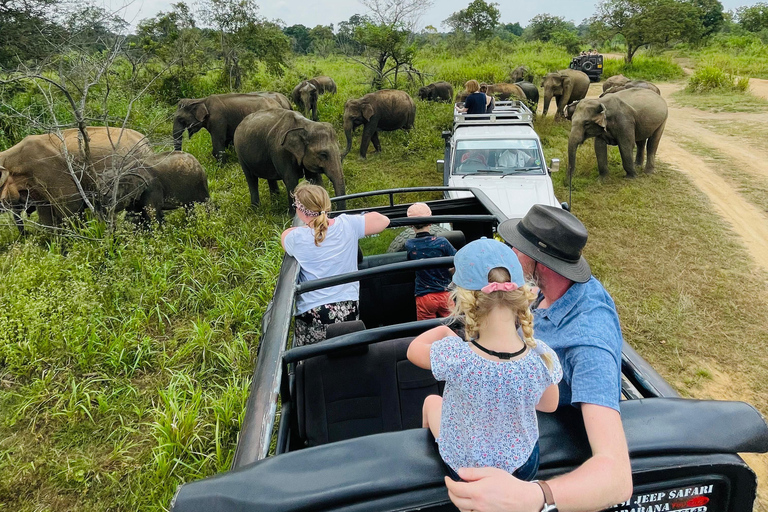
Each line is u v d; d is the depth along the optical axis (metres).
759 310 6.68
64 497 4.22
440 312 3.88
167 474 4.25
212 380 5.45
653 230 9.22
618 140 11.86
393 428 3.00
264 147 9.73
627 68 33.50
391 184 12.03
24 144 8.16
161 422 4.64
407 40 24.83
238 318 6.32
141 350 5.64
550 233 1.87
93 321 6.04
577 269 1.85
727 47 41.41
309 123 9.28
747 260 8.06
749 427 1.63
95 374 5.45
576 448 1.60
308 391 2.95
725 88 24.48
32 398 5.05
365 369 2.96
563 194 11.18
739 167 13.08
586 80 20.97
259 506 1.41
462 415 1.49
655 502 1.64
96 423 4.93
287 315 2.91
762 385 5.36
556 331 1.83
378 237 4.85
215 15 22.56
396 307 4.45
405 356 2.99
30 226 8.55
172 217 8.91
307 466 1.53
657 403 1.72
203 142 15.27
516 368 1.44
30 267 6.98
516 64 36.22
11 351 5.52
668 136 16.88
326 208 3.64
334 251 3.63
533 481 1.37
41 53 14.80
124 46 9.70
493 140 8.94
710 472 1.58
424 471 1.53
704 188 11.54
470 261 1.50
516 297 1.44
